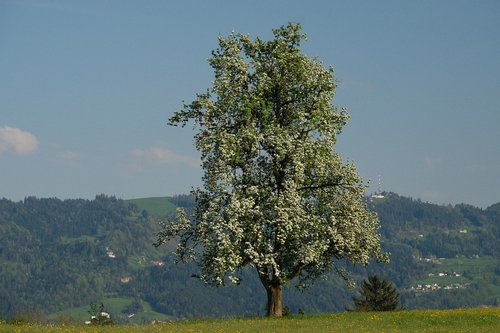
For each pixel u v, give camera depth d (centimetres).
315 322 5112
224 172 5684
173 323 5488
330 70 6100
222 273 5428
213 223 5584
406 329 4625
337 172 6119
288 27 6091
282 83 5978
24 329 4391
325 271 6250
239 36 6112
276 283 5950
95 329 4584
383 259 6275
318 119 5869
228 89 5906
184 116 6041
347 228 6078
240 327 4731
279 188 5988
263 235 5706
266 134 5778
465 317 5312
